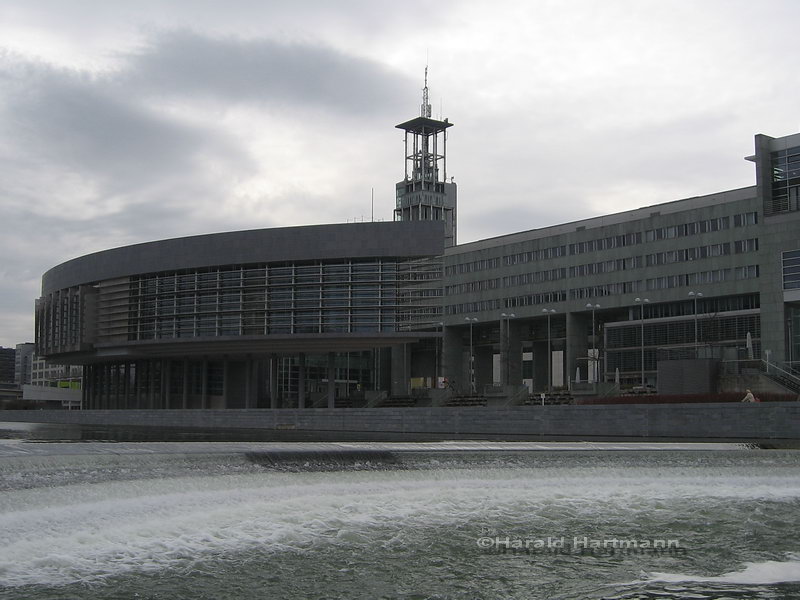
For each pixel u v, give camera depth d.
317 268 115.56
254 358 135.00
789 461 43.53
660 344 118.44
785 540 27.58
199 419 88.25
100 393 156.75
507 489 36.38
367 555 24.36
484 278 141.12
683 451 44.47
